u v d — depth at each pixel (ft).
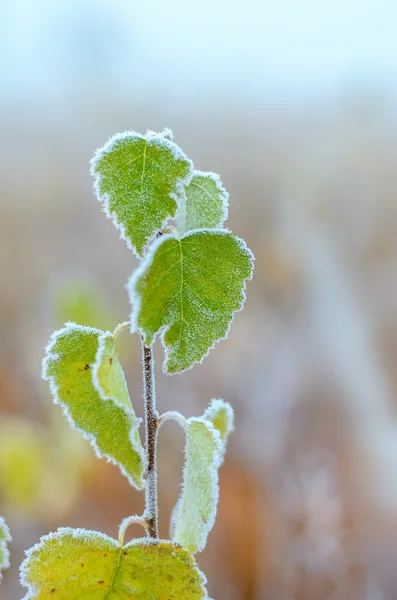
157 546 1.24
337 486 2.80
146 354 1.23
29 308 3.52
